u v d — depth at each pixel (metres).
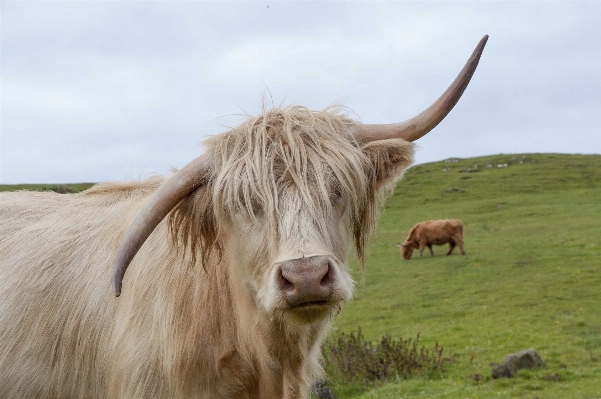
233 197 4.69
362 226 5.00
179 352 5.14
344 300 4.30
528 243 41.97
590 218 51.72
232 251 4.98
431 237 41.38
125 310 5.50
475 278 32.91
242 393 5.27
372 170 4.91
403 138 4.99
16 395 6.00
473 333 21.47
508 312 24.73
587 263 33.75
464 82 4.74
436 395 13.73
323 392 14.12
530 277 31.59
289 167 4.58
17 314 6.05
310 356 5.45
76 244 6.20
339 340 17.50
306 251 4.23
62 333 5.89
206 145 5.01
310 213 4.45
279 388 5.21
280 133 4.77
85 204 6.67
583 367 15.58
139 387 5.23
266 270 4.57
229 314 5.20
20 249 6.40
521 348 18.52
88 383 5.83
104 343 5.64
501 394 13.41
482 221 57.12
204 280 5.29
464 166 102.06
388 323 25.05
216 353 5.21
